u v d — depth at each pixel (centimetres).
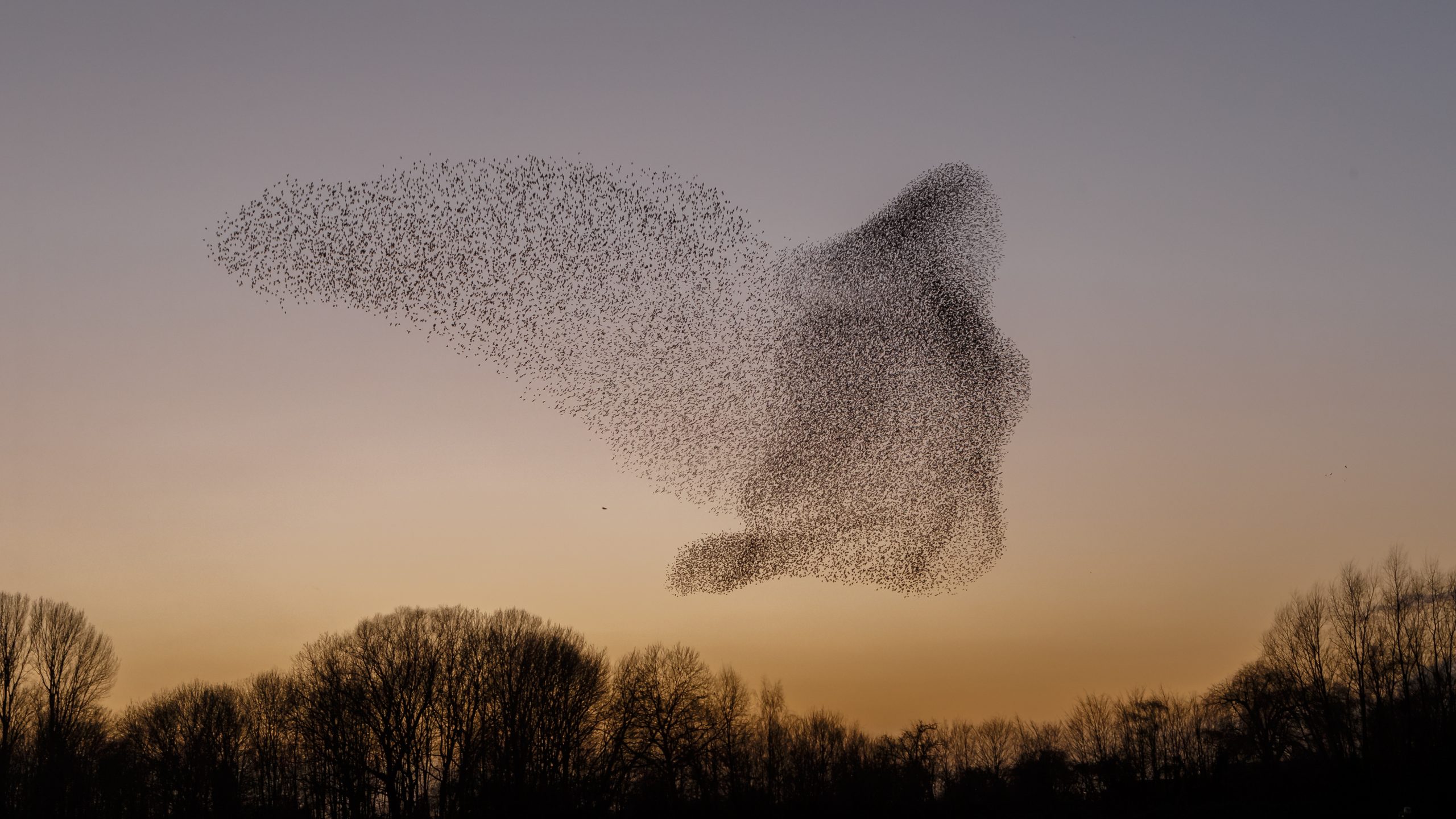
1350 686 7344
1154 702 10000
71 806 7662
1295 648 7612
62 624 8131
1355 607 7400
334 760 7862
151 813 8100
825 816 8556
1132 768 9331
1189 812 7938
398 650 8294
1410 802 6719
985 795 9594
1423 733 6962
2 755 7569
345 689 7900
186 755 8275
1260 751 7950
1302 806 7194
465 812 7662
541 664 8244
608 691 8531
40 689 7981
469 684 8269
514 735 7919
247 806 8238
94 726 8150
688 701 8381
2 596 7950
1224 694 8350
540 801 7700
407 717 7962
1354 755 7225
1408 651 7156
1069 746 10850
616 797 7912
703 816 8125
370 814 7931
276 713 8662
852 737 9606
